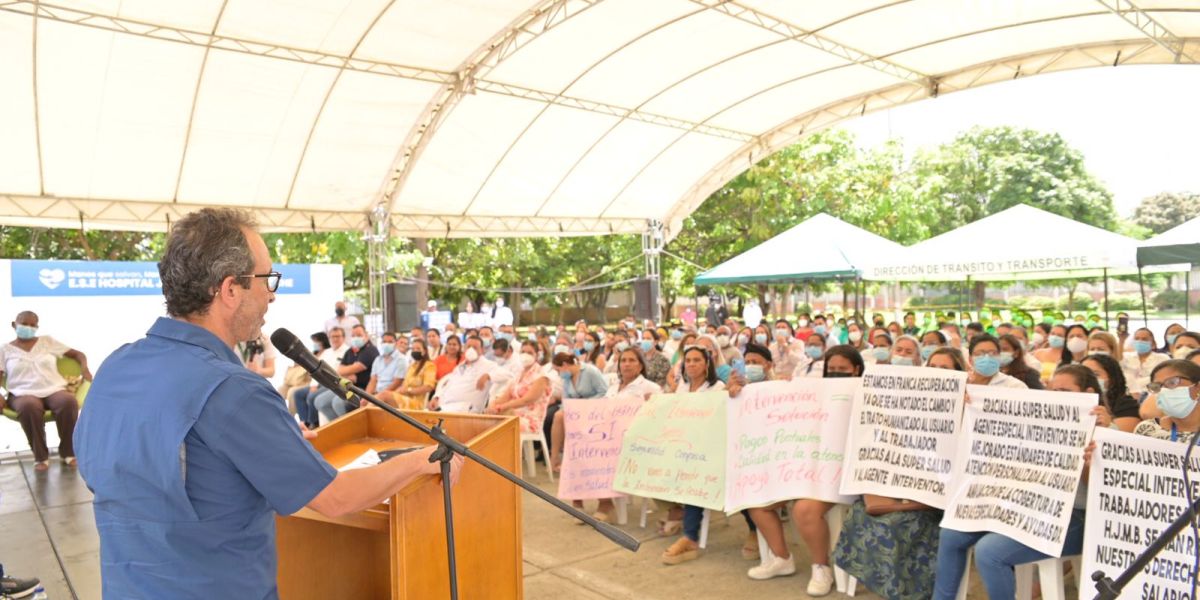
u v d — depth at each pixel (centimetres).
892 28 1054
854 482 422
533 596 445
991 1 963
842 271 1342
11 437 984
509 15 939
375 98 1086
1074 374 394
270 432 165
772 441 467
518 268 3139
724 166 1633
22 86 897
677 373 812
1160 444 327
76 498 730
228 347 177
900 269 1251
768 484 459
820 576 430
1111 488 337
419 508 252
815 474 443
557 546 536
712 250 2989
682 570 480
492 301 3195
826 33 1069
